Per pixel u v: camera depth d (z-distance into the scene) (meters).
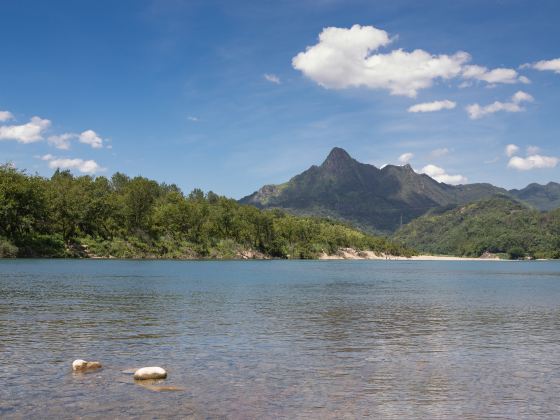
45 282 63.19
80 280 67.88
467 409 15.84
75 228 159.50
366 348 25.03
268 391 17.39
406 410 15.68
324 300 49.81
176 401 16.12
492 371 20.61
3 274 76.69
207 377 19.06
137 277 77.75
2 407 15.36
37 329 29.06
